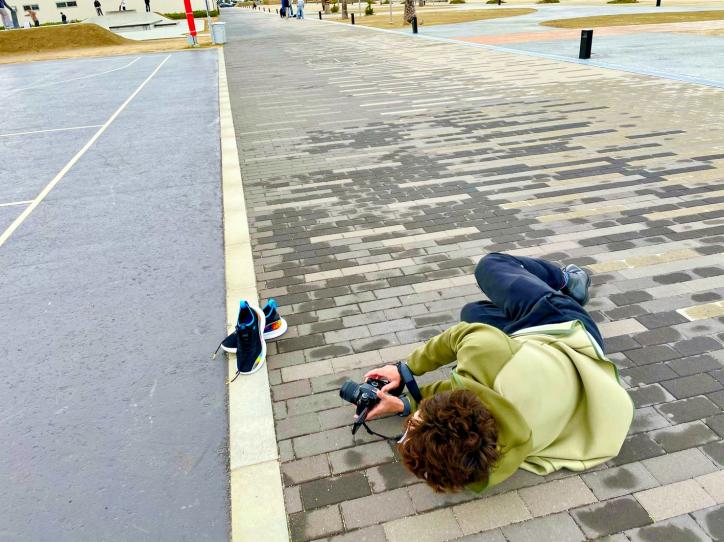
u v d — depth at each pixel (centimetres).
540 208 503
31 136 966
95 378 315
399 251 441
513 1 5266
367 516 222
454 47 1877
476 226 475
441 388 221
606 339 316
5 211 597
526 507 220
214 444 263
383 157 693
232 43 2720
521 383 198
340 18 4403
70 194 640
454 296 372
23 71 2131
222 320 365
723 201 491
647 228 450
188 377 311
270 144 797
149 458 257
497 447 174
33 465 256
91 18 4784
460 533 212
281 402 288
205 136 874
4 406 296
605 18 2664
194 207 570
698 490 223
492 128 789
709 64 1234
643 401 270
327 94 1171
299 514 225
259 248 465
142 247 484
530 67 1326
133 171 712
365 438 260
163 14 5822
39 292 416
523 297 239
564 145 684
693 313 335
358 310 364
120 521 226
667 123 749
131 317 376
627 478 230
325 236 479
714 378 282
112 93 1412
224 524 223
